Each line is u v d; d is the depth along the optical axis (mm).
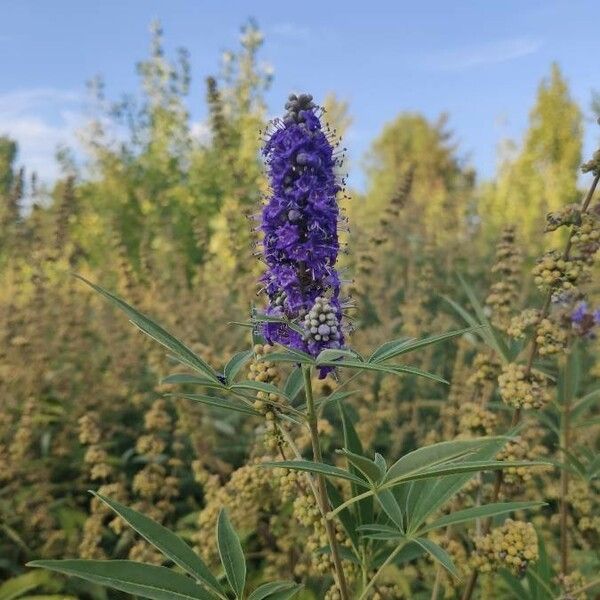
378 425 806
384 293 1138
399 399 914
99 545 688
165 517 693
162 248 1606
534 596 456
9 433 813
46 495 723
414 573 555
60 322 1034
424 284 1123
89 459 649
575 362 521
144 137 2387
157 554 568
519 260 539
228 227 917
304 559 547
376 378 931
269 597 336
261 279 343
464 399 697
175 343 317
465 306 1198
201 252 1825
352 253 1143
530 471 399
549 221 400
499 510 315
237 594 326
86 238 1967
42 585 620
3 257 1285
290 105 333
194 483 782
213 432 787
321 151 328
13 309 969
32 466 761
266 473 481
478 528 413
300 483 409
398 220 1380
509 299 537
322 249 324
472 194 1884
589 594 528
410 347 300
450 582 432
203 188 1901
